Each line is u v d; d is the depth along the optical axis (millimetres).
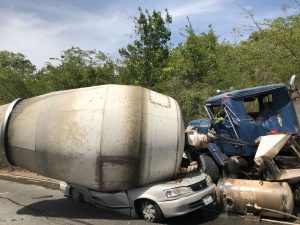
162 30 17281
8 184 12008
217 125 8938
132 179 6824
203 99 13023
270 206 6535
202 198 7055
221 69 13656
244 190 6832
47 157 7273
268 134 7984
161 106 7250
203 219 7105
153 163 6938
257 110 8867
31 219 7777
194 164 8633
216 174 8445
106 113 6750
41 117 7457
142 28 17250
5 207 8969
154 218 6926
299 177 6922
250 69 12930
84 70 18219
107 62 18391
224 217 7098
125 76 17562
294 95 8289
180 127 7371
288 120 8195
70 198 9297
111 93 6934
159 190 6844
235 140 8391
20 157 7848
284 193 6430
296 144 7375
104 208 7770
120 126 6691
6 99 18547
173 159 7227
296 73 11414
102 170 6754
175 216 6773
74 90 7410
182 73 15000
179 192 6816
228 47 15047
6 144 7980
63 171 7160
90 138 6754
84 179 7023
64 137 6992
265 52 12523
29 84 19469
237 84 12680
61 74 18203
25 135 7617
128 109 6777
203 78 14531
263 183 6758
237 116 8461
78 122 6898
